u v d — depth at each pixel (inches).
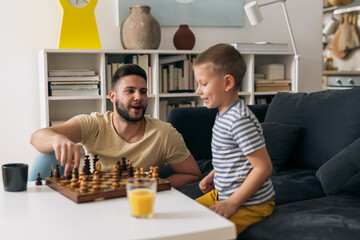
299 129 90.0
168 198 45.6
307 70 157.6
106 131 68.4
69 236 34.4
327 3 217.8
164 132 69.7
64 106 128.5
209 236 35.7
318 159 86.4
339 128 84.1
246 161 52.2
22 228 36.4
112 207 42.1
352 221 51.9
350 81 206.5
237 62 54.4
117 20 131.1
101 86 119.9
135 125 68.6
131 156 68.2
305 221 52.3
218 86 53.8
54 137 55.2
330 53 229.5
